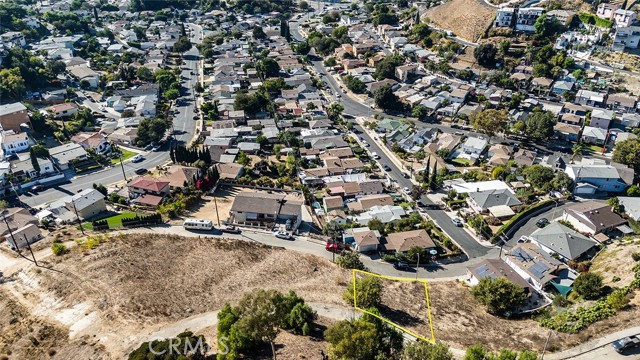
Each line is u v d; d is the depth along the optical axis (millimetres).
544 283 92375
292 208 115062
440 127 176500
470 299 89438
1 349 69625
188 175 135000
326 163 145125
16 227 108625
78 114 173875
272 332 62969
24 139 150625
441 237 112312
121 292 81625
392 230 113938
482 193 126125
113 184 136000
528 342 72375
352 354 60500
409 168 147375
